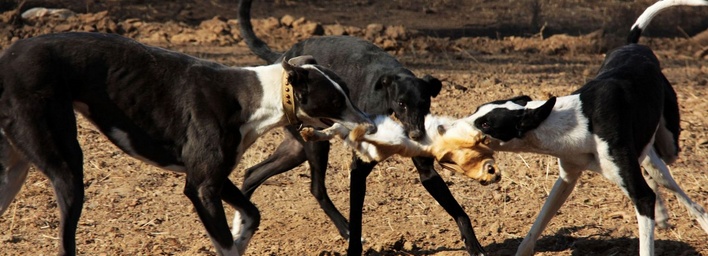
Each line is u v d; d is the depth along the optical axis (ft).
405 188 41.81
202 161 29.17
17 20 78.18
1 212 29.27
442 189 33.17
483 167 28.63
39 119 27.68
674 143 35.42
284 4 97.35
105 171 42.80
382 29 82.89
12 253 33.73
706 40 83.56
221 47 75.31
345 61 36.29
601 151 29.71
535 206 39.42
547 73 67.31
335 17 93.86
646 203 29.43
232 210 38.93
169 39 77.82
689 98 57.21
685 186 41.34
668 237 35.27
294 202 40.27
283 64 28.86
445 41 81.97
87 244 34.86
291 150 38.01
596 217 37.65
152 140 29.53
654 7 37.83
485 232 36.40
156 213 38.29
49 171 27.96
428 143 28.99
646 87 31.60
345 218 36.76
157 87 29.22
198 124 29.17
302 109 29.35
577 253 33.76
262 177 38.22
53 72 28.07
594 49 79.10
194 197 29.32
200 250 34.19
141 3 91.86
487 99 56.13
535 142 29.81
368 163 32.94
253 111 29.63
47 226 36.40
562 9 97.60
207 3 94.17
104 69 28.96
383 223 37.70
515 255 32.58
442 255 33.81
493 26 92.02
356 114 29.14
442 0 102.73
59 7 87.25
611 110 29.73
